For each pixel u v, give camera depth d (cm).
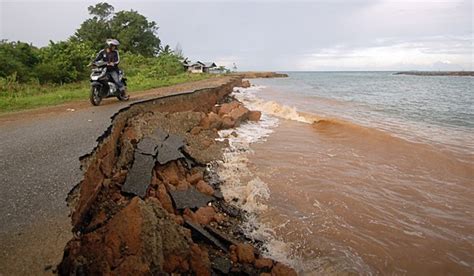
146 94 1415
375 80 8288
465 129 1557
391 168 954
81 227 413
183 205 597
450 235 601
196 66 5750
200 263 404
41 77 1927
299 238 567
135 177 608
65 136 634
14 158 508
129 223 348
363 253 536
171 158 731
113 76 1067
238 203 681
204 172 820
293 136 1330
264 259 479
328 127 1530
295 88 4728
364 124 1650
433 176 898
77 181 427
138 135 809
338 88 4847
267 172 875
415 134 1430
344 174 888
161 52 5525
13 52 1983
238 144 1144
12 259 282
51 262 283
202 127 1216
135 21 5472
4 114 936
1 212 348
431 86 5462
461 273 502
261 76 10300
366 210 683
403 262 520
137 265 308
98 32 5125
